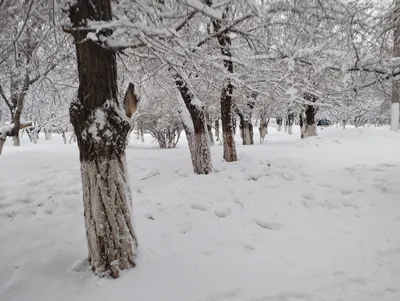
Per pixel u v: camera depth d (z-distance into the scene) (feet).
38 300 10.97
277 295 11.16
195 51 17.25
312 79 22.34
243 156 33.99
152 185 24.79
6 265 12.66
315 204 20.39
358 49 18.67
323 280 12.12
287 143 58.59
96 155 11.57
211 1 15.60
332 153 39.50
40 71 22.27
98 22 10.44
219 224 17.43
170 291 11.26
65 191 21.43
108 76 11.39
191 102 26.00
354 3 16.83
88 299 10.94
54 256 13.20
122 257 12.25
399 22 17.74
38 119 44.32
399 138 49.14
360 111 78.13
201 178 25.66
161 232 16.20
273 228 17.28
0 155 34.19
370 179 24.32
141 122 70.79
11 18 13.96
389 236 15.79
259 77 20.97
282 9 17.19
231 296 11.08
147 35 11.16
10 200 19.07
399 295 11.21
